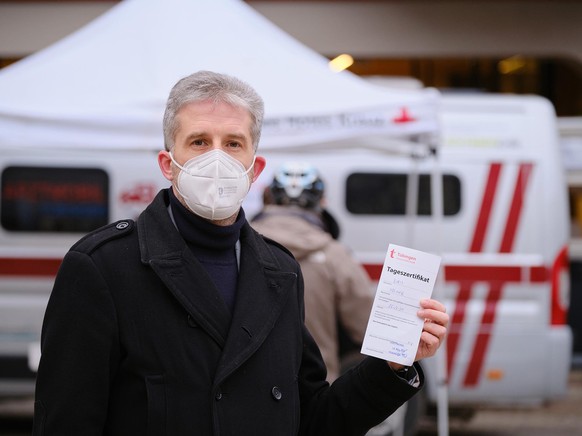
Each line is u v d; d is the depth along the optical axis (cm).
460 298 776
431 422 888
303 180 498
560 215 785
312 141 556
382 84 860
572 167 1029
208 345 233
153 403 226
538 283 777
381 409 250
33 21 1273
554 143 791
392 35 1297
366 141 596
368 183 793
